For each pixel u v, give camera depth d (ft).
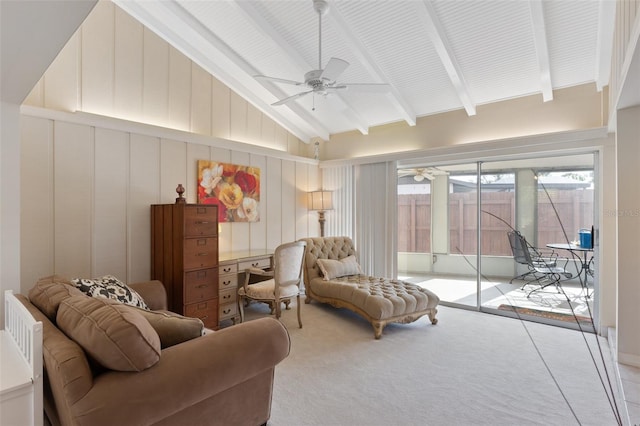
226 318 12.53
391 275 16.93
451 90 14.20
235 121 15.78
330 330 12.26
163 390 4.63
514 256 14.11
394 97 14.51
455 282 15.93
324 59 13.51
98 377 4.41
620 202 9.32
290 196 18.35
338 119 18.13
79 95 10.82
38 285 6.89
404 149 17.06
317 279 15.15
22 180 9.55
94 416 4.08
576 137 12.07
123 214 11.61
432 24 10.52
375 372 8.96
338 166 19.24
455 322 13.26
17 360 5.39
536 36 10.32
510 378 8.63
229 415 5.87
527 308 13.52
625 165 9.21
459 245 15.87
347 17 11.19
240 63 13.96
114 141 11.43
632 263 9.18
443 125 15.80
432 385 8.29
